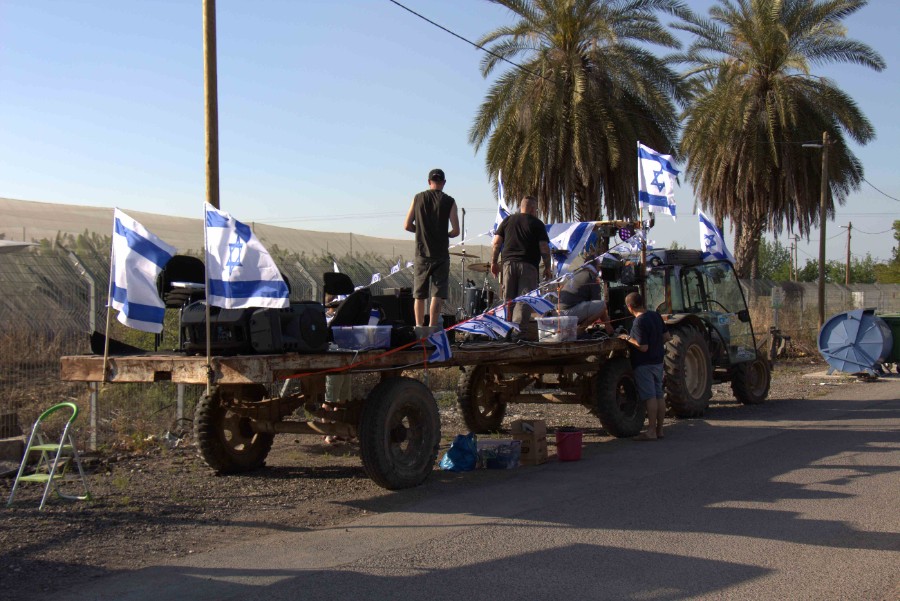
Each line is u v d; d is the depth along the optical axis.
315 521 6.77
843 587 5.05
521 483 8.12
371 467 7.51
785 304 28.36
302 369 6.84
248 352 7.07
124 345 7.94
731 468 8.70
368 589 5.10
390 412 7.61
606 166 21.31
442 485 8.09
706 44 25.50
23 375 9.94
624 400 11.00
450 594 4.99
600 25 20.28
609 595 4.95
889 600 4.84
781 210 25.91
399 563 5.60
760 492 7.58
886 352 18.61
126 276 6.96
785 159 24.52
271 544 6.11
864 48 24.23
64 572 5.45
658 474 8.45
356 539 6.21
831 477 8.20
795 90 24.56
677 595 4.93
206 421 8.29
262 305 6.62
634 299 10.65
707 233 14.72
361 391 11.02
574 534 6.25
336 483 8.21
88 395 10.41
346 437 8.13
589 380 11.09
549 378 15.70
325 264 17.08
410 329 7.98
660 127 21.30
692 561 5.57
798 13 24.30
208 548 6.01
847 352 18.84
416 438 8.05
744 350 14.25
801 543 5.97
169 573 5.44
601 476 8.41
